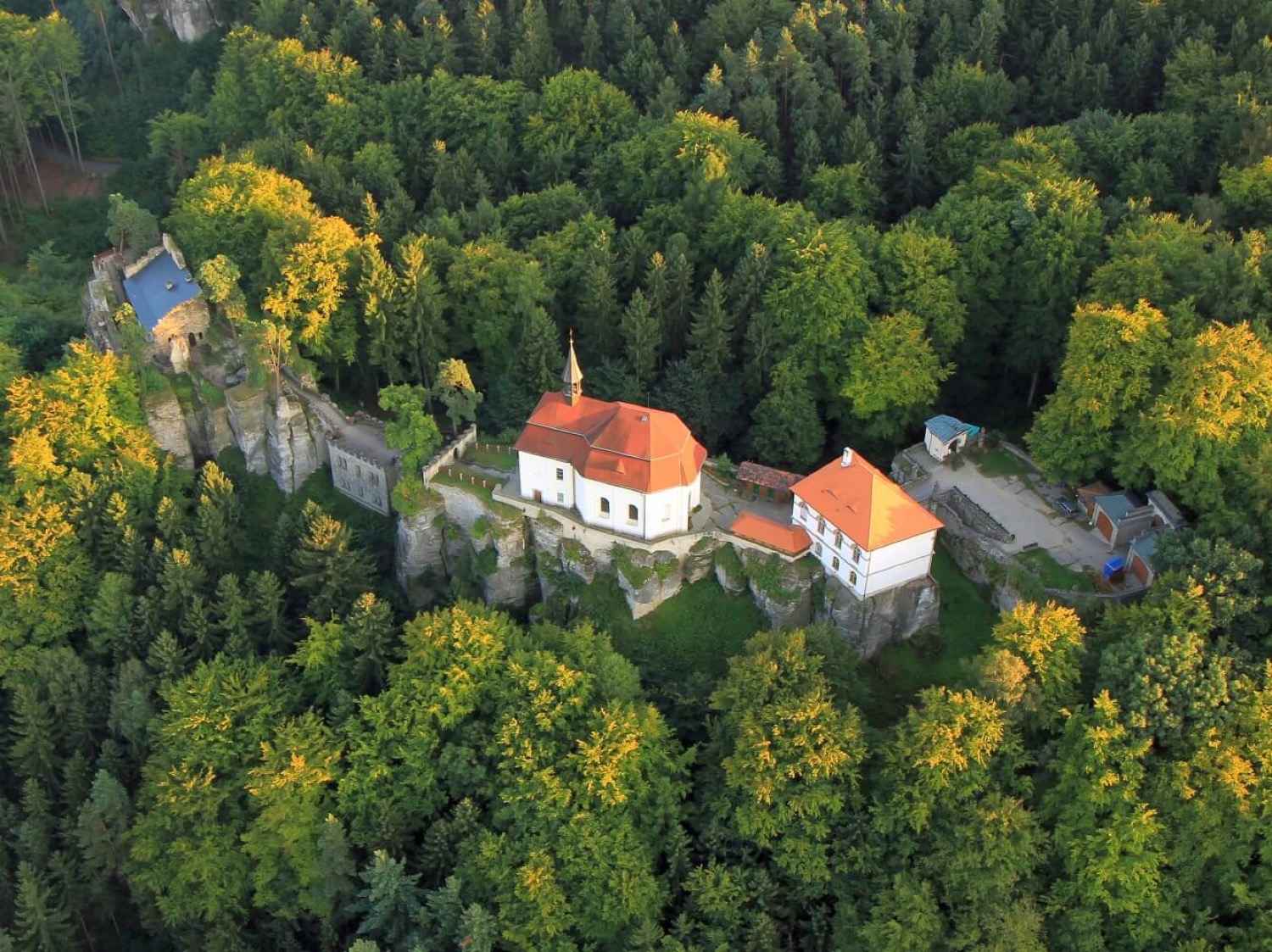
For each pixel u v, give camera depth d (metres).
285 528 152.12
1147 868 108.19
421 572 150.50
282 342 160.38
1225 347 127.75
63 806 138.50
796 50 198.62
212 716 129.00
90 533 149.88
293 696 133.50
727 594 138.50
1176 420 126.75
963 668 121.00
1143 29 192.88
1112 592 129.00
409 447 146.12
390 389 147.00
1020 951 105.69
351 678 134.62
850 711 117.81
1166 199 169.12
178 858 126.25
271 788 122.38
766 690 119.00
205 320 165.88
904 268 155.25
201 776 127.00
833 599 132.50
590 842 116.19
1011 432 157.75
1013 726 116.50
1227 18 191.50
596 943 116.56
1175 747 111.62
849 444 158.38
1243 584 118.62
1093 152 174.88
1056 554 134.00
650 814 120.00
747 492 144.38
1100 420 134.00
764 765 114.50
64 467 153.00
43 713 139.00
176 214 186.38
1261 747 109.81
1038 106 192.62
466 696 126.75
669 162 184.62
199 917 129.25
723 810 117.69
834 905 115.56
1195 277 143.38
